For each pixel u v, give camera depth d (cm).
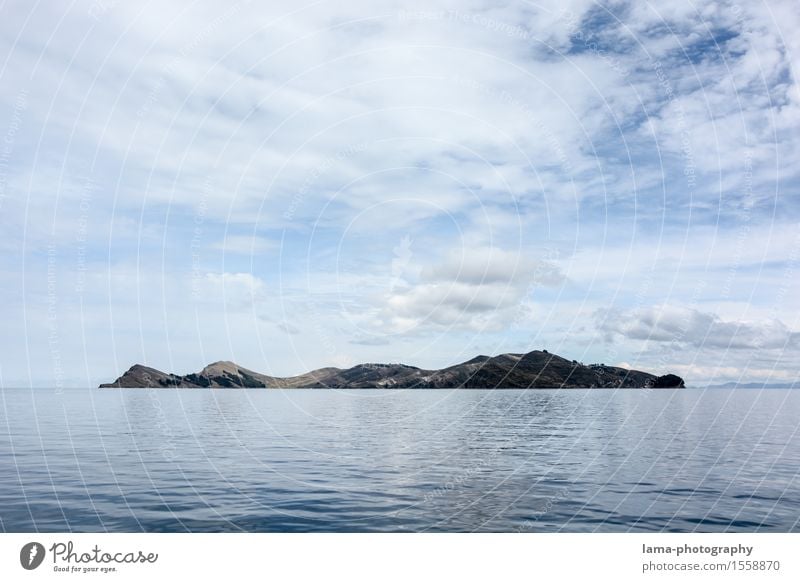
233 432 3106
